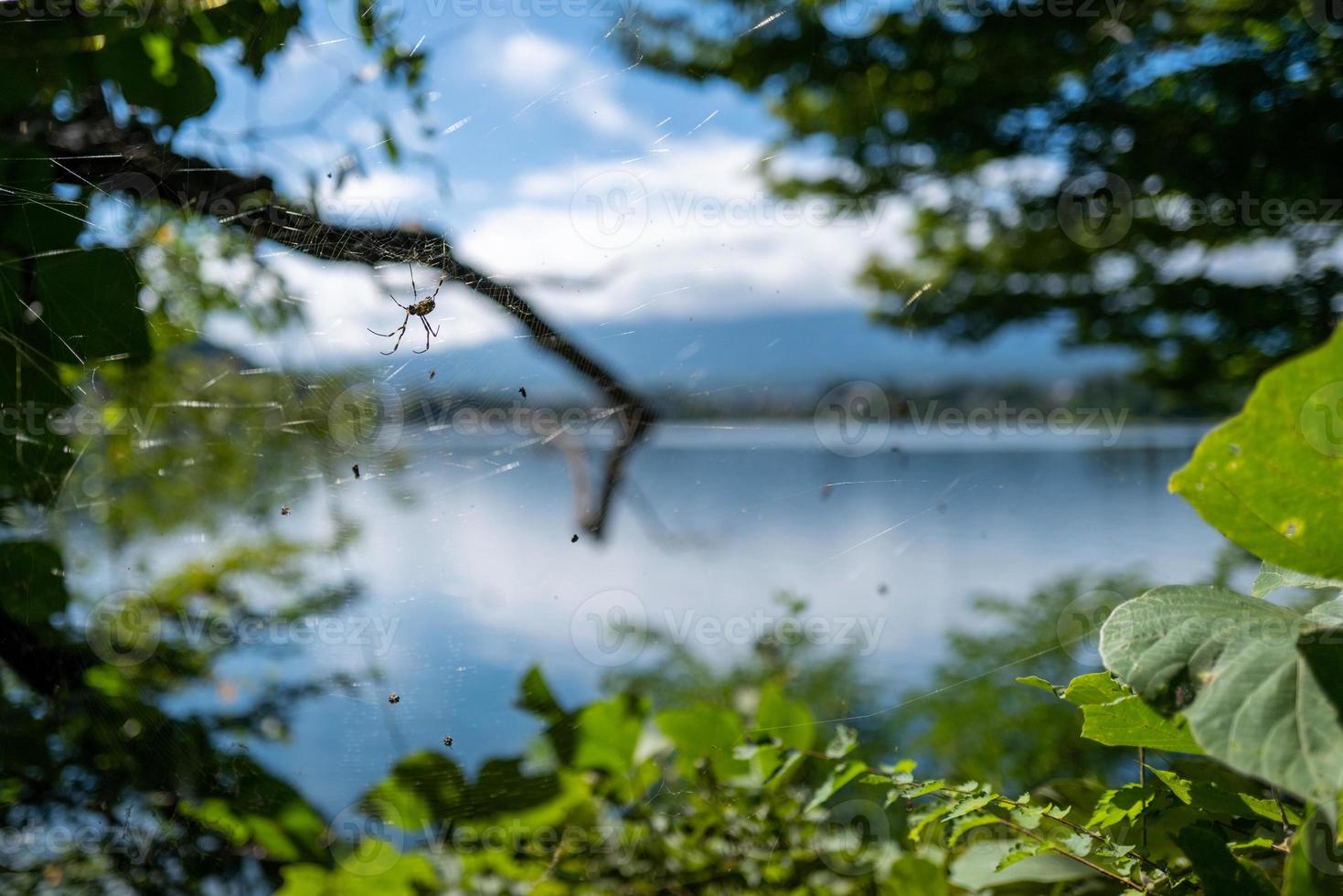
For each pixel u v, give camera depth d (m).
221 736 1.63
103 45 1.53
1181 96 4.19
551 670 2.07
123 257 1.53
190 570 2.27
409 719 1.64
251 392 2.56
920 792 1.01
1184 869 0.90
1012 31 4.43
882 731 2.62
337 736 1.60
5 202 1.47
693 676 2.81
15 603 1.64
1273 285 4.30
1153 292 4.71
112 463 2.31
